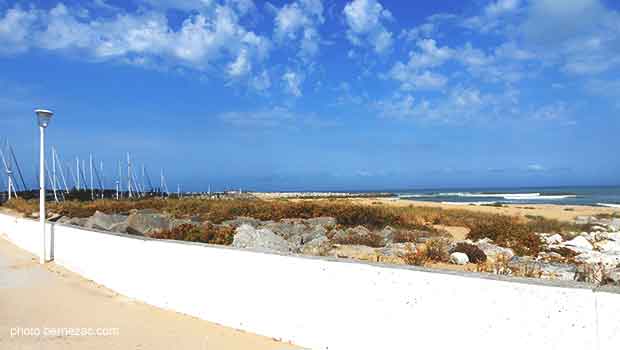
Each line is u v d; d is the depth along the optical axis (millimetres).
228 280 5895
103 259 8469
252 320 5613
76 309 6824
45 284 8617
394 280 4371
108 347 5180
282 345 5148
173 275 6695
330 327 4848
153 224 17359
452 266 10500
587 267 9898
